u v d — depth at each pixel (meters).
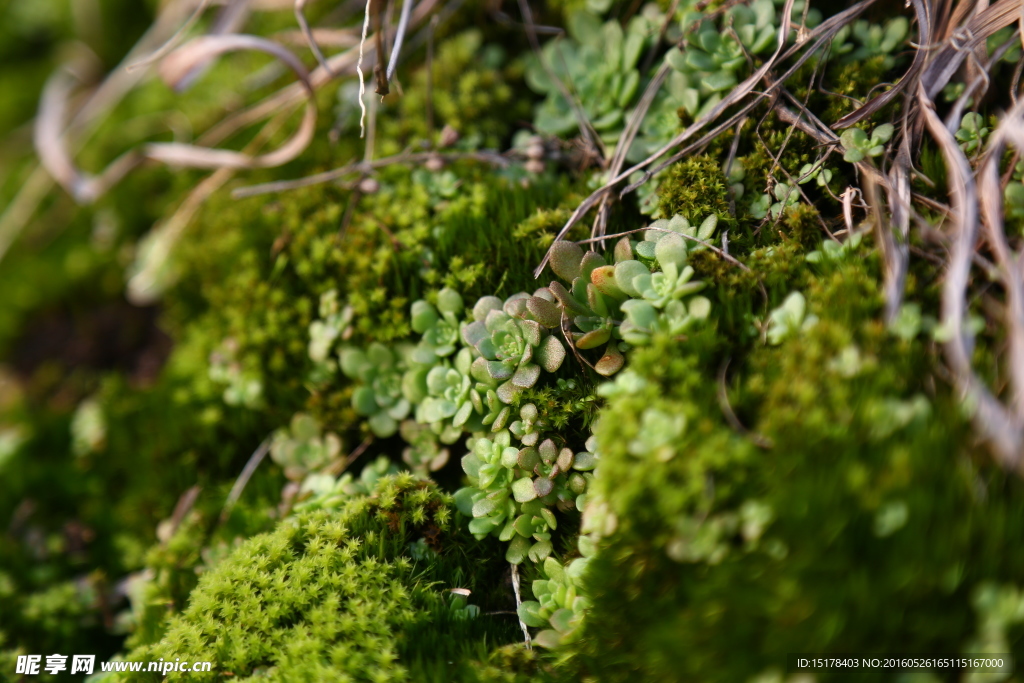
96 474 0.55
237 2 0.57
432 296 0.51
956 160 0.47
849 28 0.51
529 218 0.51
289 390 0.53
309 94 0.53
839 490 0.46
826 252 0.48
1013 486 0.46
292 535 0.50
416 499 0.50
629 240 0.50
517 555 0.49
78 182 0.57
